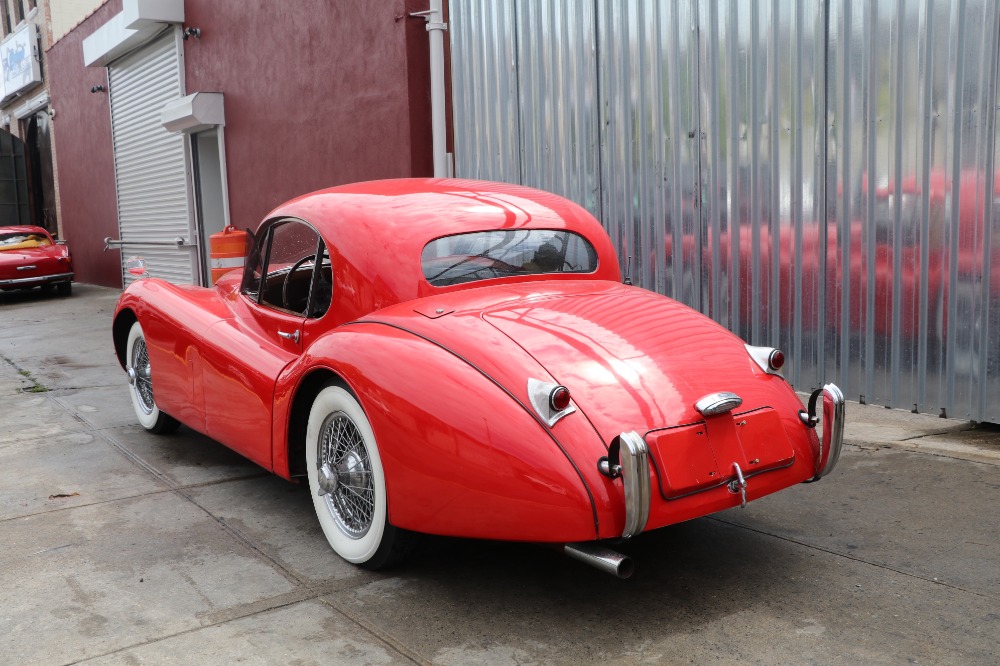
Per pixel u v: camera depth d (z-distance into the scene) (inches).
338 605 111.3
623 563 95.6
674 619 105.7
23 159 831.7
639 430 99.5
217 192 502.6
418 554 119.6
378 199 138.3
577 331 112.8
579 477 96.3
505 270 132.3
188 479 166.6
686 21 222.2
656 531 133.9
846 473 156.4
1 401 241.4
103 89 601.6
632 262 246.5
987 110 167.5
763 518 137.9
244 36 416.2
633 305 124.5
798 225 205.3
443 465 104.0
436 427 104.5
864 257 193.0
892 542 126.3
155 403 183.2
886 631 101.0
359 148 337.7
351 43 334.0
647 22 232.1
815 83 197.8
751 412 108.5
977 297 173.0
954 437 174.7
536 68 267.4
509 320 114.3
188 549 131.3
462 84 298.7
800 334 208.5
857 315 195.9
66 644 102.2
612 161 247.4
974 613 104.5
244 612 109.7
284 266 146.3
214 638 103.0
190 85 480.7
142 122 550.3
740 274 219.3
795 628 102.5
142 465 176.2
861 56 188.7
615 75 242.4
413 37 304.2
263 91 405.1
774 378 118.6
